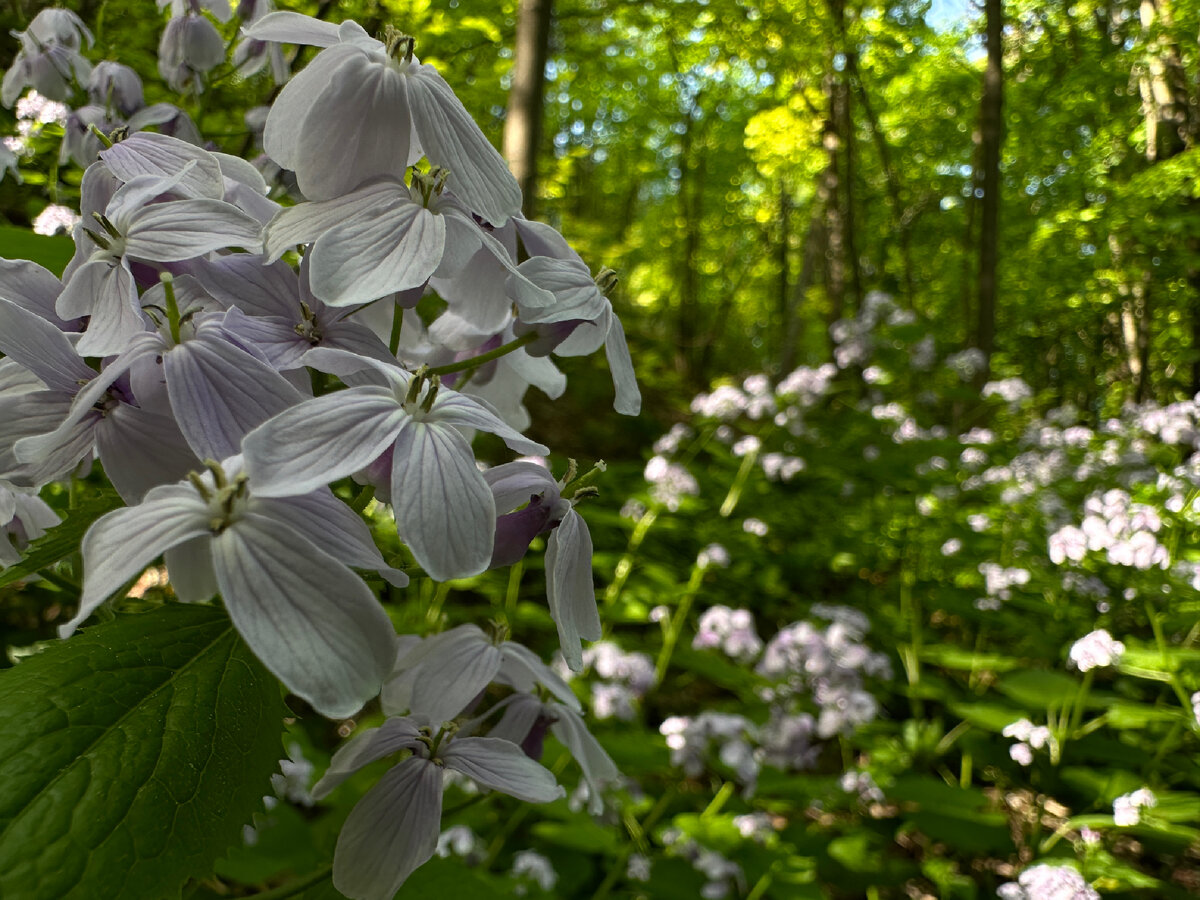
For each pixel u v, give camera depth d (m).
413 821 1.03
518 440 0.95
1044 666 5.54
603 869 3.35
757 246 21.69
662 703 5.23
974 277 15.73
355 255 0.90
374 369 0.90
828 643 3.83
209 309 0.96
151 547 0.73
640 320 18.84
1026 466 6.32
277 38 1.04
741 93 17.14
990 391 8.42
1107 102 12.70
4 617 2.67
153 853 0.75
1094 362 16.02
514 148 4.16
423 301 2.09
